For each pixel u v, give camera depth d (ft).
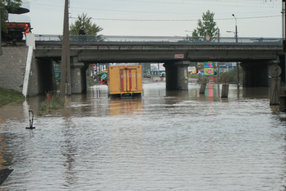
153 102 146.41
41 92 251.60
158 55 263.70
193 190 32.60
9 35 224.53
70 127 75.92
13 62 220.84
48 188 34.06
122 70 181.47
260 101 142.92
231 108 113.19
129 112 106.01
